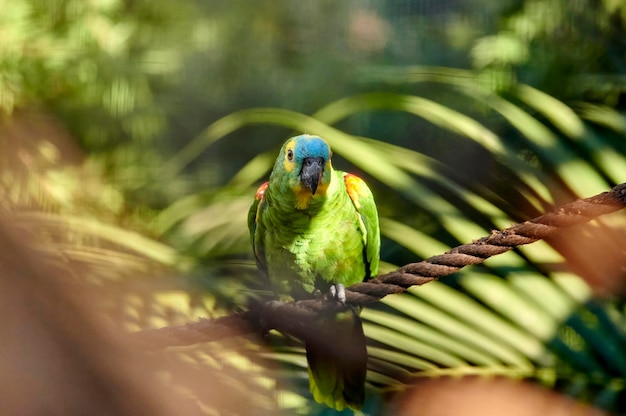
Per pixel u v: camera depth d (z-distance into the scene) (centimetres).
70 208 705
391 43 1020
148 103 913
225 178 975
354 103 601
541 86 739
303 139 443
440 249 491
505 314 429
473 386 412
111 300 99
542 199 491
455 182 551
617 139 536
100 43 805
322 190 439
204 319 346
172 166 913
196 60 1009
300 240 455
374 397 431
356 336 410
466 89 682
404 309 438
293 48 1053
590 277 434
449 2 990
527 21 754
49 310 72
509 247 313
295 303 376
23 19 747
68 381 72
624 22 711
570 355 415
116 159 876
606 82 687
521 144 673
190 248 635
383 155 531
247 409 421
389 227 510
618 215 442
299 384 476
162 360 124
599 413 397
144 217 814
